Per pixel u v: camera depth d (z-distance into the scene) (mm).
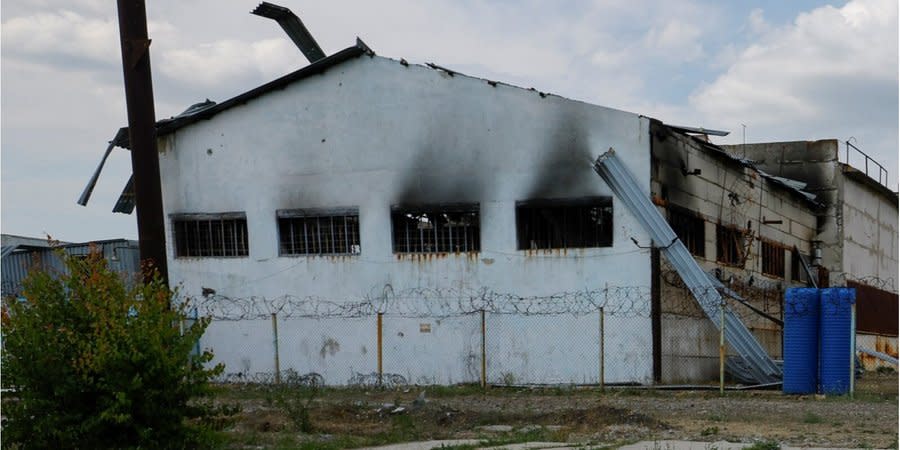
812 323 15945
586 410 13266
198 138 21703
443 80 19969
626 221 18641
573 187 19000
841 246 28562
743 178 23297
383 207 20281
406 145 20172
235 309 21234
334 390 18266
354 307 20406
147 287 9133
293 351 20750
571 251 19000
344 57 20516
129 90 11266
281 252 21078
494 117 19609
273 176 21125
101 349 8344
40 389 8508
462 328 19625
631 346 18438
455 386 18750
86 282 8836
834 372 15750
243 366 21016
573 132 19062
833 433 11336
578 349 18828
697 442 10555
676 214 19688
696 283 17984
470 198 19703
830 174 28750
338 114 20688
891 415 13078
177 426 8906
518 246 19406
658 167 18906
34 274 8836
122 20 11289
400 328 20016
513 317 19297
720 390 16578
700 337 19766
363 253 20422
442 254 19859
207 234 21688
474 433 11836
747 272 23094
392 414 13539
